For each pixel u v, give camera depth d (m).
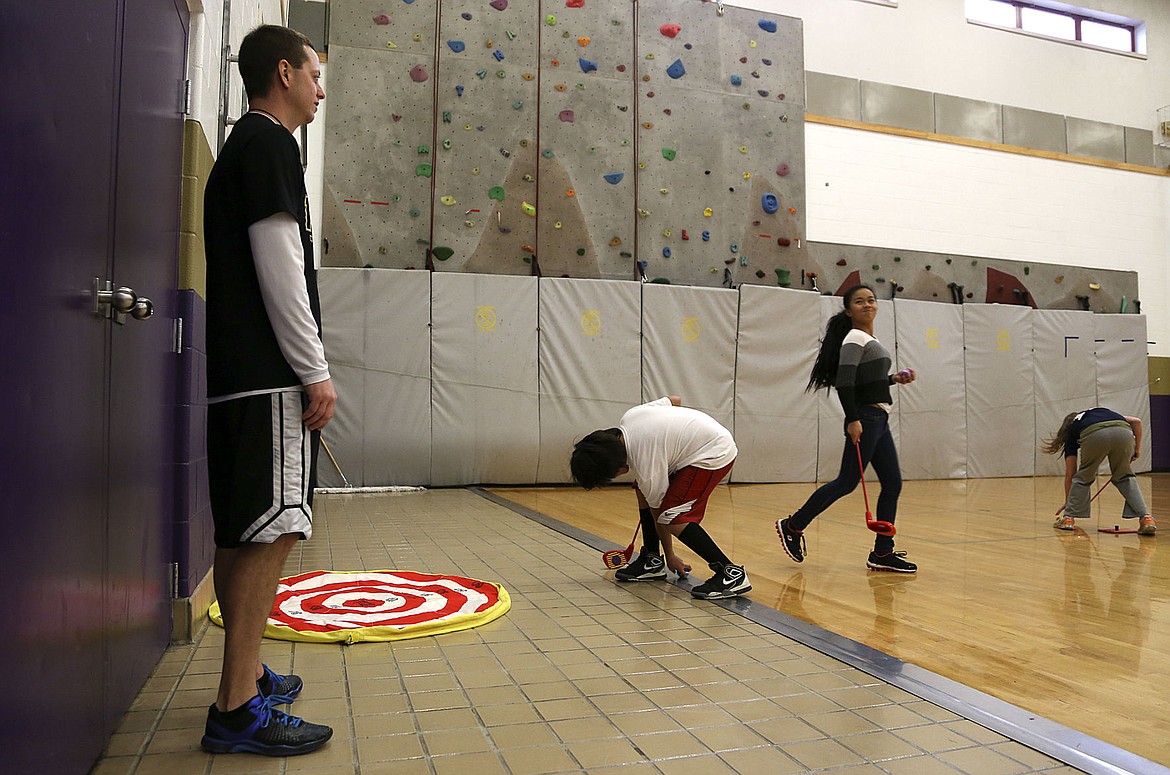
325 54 8.16
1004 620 2.96
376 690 2.05
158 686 2.04
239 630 1.63
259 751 1.64
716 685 2.12
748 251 9.25
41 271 1.21
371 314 7.60
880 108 10.20
